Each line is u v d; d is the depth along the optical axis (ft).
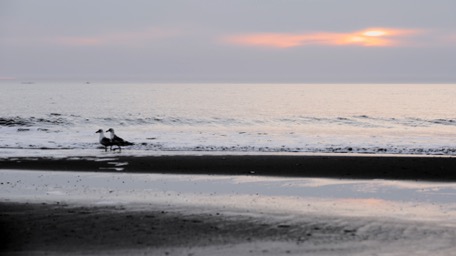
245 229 59.26
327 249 52.80
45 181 89.30
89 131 178.91
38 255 51.26
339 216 64.90
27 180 90.22
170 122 214.28
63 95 495.82
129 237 56.39
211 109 303.07
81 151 129.29
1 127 184.14
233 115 253.85
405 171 97.91
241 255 51.24
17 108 307.17
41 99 414.82
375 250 52.60
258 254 51.44
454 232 58.23
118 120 214.90
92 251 52.31
